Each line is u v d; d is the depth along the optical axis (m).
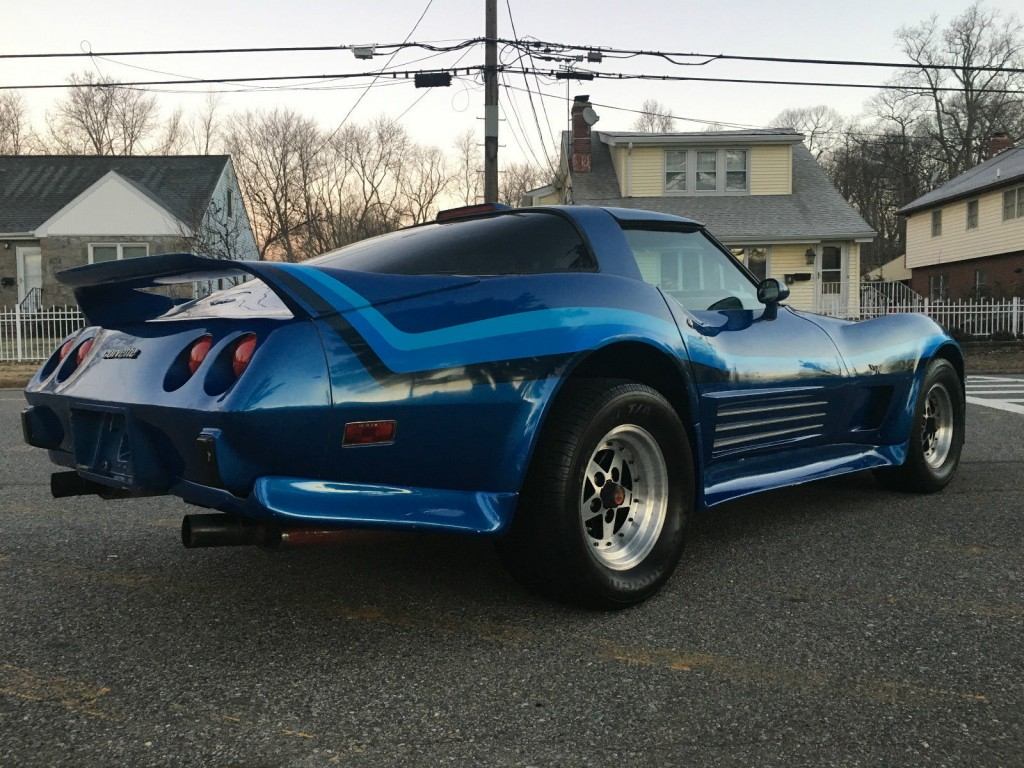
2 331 16.73
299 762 1.75
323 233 45.66
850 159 57.12
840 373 3.70
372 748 1.81
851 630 2.49
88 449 2.60
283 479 2.09
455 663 2.26
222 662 2.27
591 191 24.53
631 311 2.77
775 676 2.17
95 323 2.78
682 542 2.85
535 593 2.72
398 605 2.72
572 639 2.43
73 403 2.60
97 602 2.78
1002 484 4.68
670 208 23.86
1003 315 18.31
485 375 2.34
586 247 2.85
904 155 52.16
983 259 29.70
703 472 3.03
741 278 3.54
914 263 34.31
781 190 24.53
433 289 2.39
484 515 2.37
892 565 3.15
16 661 2.29
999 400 9.46
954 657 2.29
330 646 2.38
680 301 3.19
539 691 2.08
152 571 3.12
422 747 1.81
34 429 2.89
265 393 2.02
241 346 2.14
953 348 4.44
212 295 2.90
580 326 2.57
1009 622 2.55
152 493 2.73
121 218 23.03
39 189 25.81
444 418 2.27
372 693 2.08
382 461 2.21
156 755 1.78
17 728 1.90
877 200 55.81
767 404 3.32
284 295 2.12
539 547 2.51
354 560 3.24
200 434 2.08
